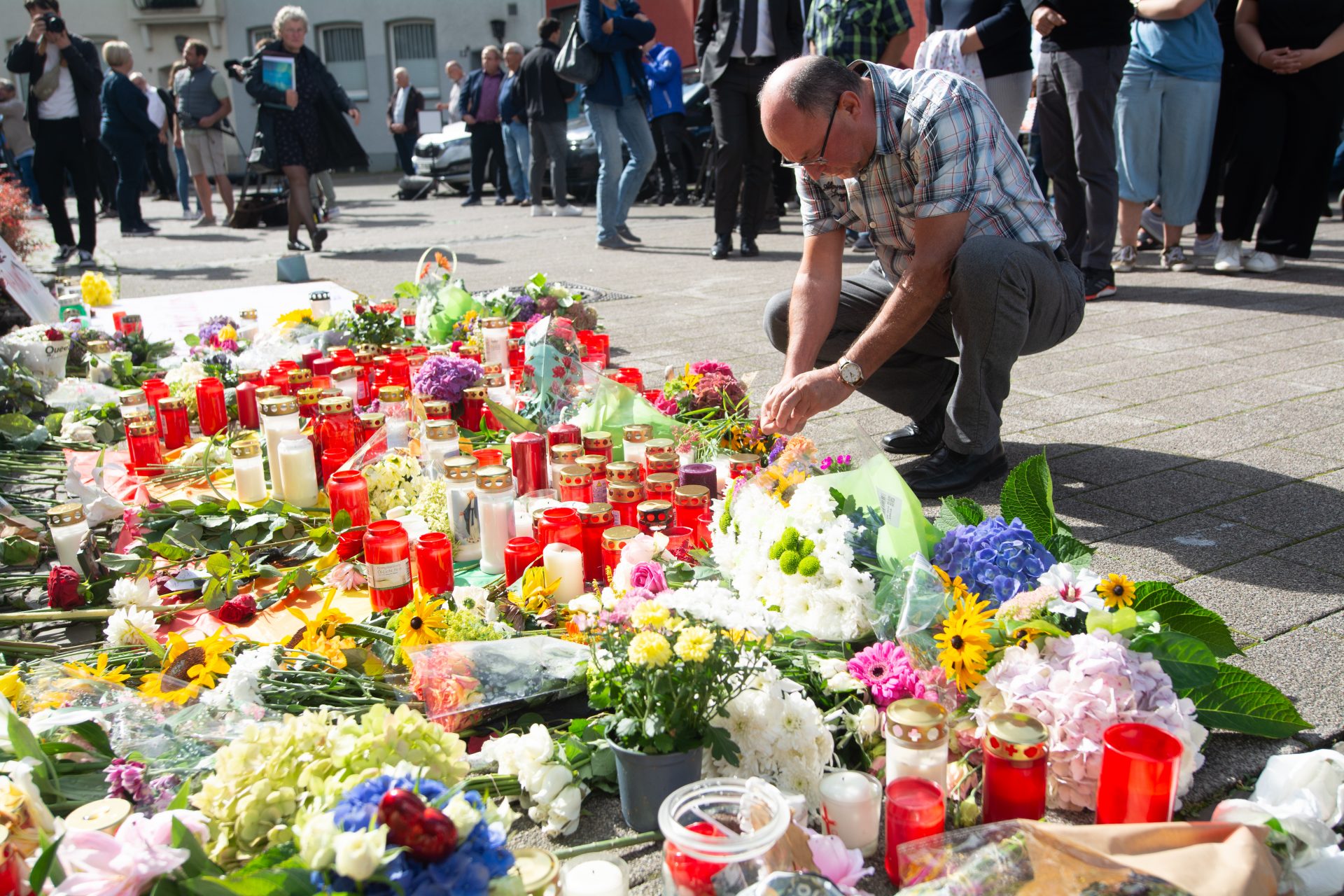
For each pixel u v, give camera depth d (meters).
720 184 8.80
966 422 3.54
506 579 2.80
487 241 10.73
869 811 1.85
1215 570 2.95
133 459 3.87
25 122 13.00
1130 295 6.81
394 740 1.80
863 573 2.34
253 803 1.67
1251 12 6.85
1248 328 5.83
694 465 3.19
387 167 27.48
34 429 4.30
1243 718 2.09
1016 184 3.45
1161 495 3.54
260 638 2.66
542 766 1.99
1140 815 1.74
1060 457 3.95
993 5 6.49
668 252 9.58
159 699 2.14
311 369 4.49
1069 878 1.56
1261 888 1.47
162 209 16.62
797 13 8.27
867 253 8.73
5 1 24.58
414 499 3.31
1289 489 3.53
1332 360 5.13
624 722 1.92
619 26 9.25
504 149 15.27
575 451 3.25
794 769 1.95
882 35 7.04
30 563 3.17
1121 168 7.36
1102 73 6.22
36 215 12.14
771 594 2.36
